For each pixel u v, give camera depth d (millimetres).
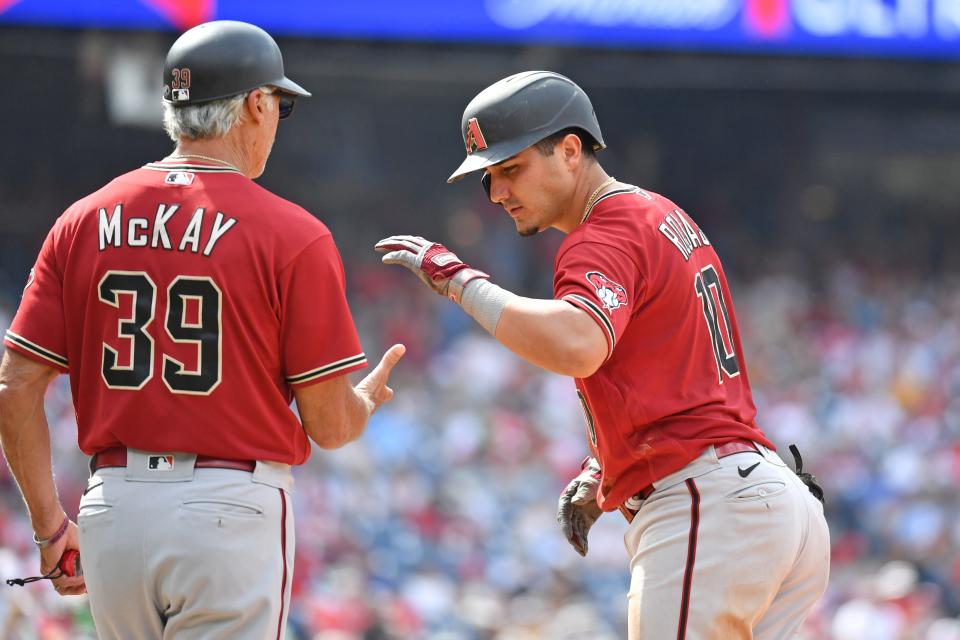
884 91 93312
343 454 49844
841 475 58781
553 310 12297
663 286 13047
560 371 12336
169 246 12055
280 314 12188
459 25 61375
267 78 12656
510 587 45000
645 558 13133
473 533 48844
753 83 84000
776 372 72938
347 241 92938
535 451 56906
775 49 63656
